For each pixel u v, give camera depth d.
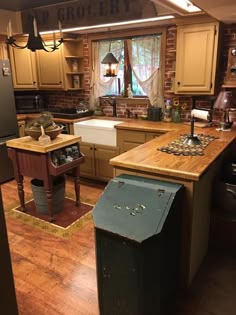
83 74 4.48
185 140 2.53
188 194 1.79
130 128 3.45
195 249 2.04
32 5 4.07
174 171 1.78
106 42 4.13
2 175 4.07
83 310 1.83
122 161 2.00
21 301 1.90
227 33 3.22
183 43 3.24
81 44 4.36
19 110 4.64
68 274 2.16
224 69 3.33
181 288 2.01
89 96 4.52
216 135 2.81
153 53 3.78
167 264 1.71
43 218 3.00
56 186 2.98
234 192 2.13
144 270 1.48
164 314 1.77
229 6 2.33
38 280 2.10
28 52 4.48
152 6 3.17
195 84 3.29
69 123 4.03
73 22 3.90
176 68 3.37
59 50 4.26
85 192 3.69
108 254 1.56
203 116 2.89
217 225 2.39
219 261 2.30
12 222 2.93
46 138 2.72
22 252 2.43
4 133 4.01
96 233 1.56
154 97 3.91
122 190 1.73
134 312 1.59
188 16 3.01
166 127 3.34
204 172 1.81
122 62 4.10
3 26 4.44
